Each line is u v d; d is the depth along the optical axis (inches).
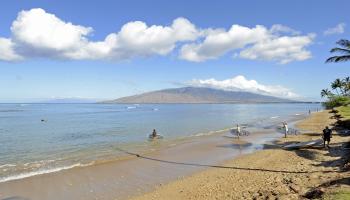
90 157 1118.4
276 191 554.3
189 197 626.8
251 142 1438.2
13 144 1489.9
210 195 622.2
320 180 587.5
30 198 651.5
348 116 2461.9
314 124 2223.2
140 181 781.3
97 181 779.4
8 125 2687.0
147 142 1510.8
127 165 962.7
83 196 667.4
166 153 1175.0
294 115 4025.6
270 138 1556.3
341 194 436.1
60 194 679.1
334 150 981.2
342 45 1577.3
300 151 1029.8
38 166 960.9
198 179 775.7
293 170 751.7
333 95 5004.9
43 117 4033.0
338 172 642.8
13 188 716.7
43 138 1721.2
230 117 3809.1
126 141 1562.5
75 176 827.4
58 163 1008.9
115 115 4547.2
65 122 3036.4
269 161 918.4
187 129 2188.7
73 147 1378.0
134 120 3272.6
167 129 2199.8
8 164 998.4
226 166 916.6
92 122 3011.8
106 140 1610.5
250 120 3144.7
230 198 579.2
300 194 507.2
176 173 861.2
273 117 3666.3
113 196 667.4
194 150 1238.9
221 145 1364.4
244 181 705.6
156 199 633.0
